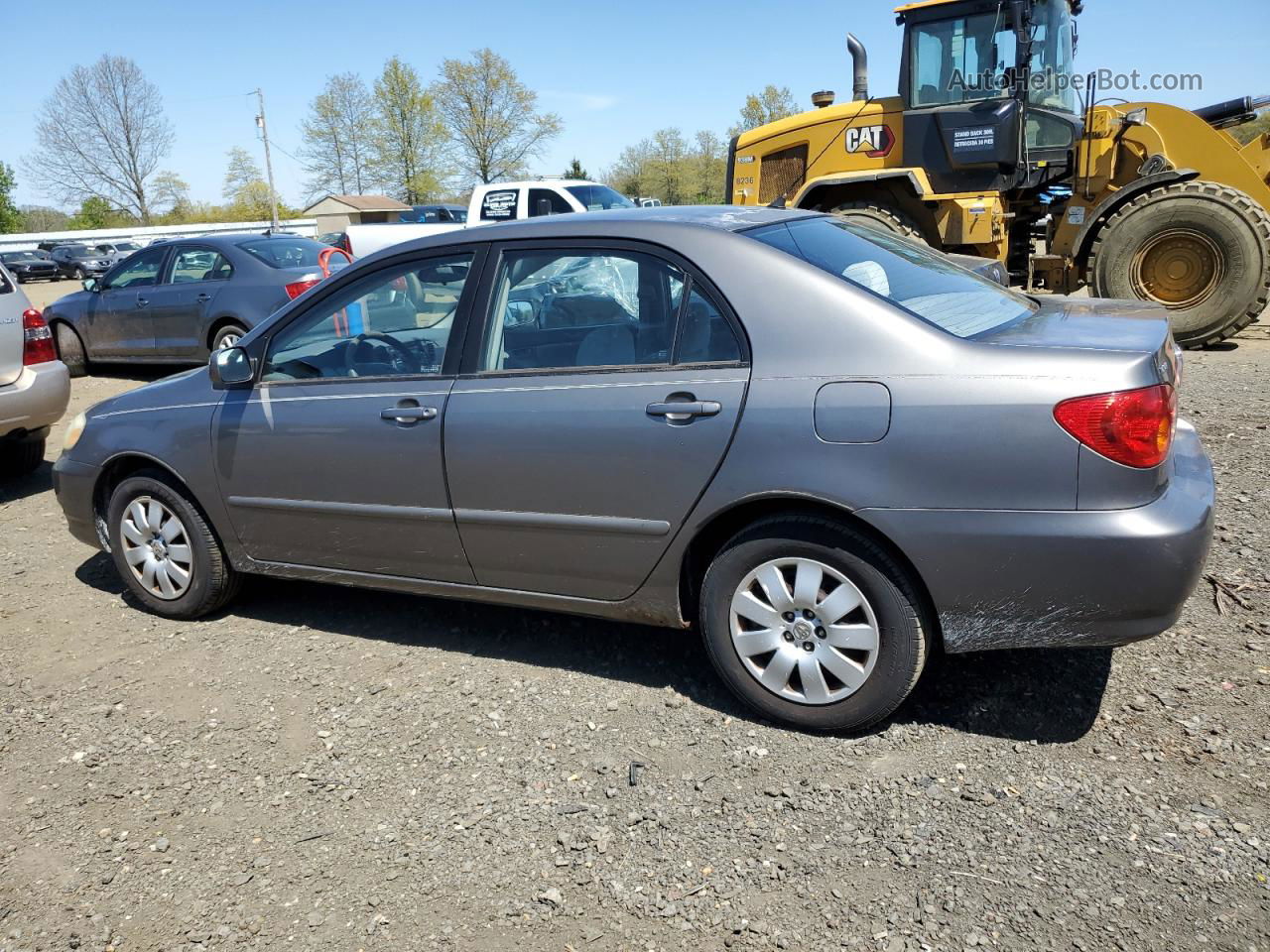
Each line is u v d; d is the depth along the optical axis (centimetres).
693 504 322
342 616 448
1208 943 226
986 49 930
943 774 297
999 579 289
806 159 1058
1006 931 235
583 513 342
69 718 368
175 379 454
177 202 7662
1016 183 961
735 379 314
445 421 363
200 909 263
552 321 353
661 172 6294
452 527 370
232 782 321
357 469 385
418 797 306
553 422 342
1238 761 292
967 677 351
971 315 327
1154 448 277
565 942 243
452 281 375
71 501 471
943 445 287
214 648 423
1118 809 275
